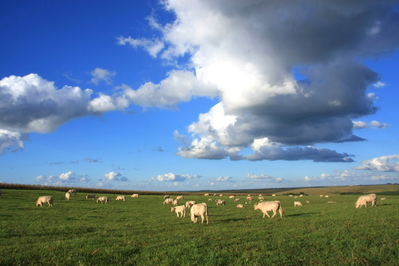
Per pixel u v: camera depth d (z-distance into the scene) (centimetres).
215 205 5159
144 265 1071
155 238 1581
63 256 1199
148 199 6256
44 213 2923
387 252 1162
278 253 1209
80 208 3659
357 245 1277
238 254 1209
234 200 6894
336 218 2300
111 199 5744
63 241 1504
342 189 15688
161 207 4278
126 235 1745
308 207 4119
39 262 1120
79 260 1123
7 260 1119
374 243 1314
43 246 1386
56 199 4853
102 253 1244
